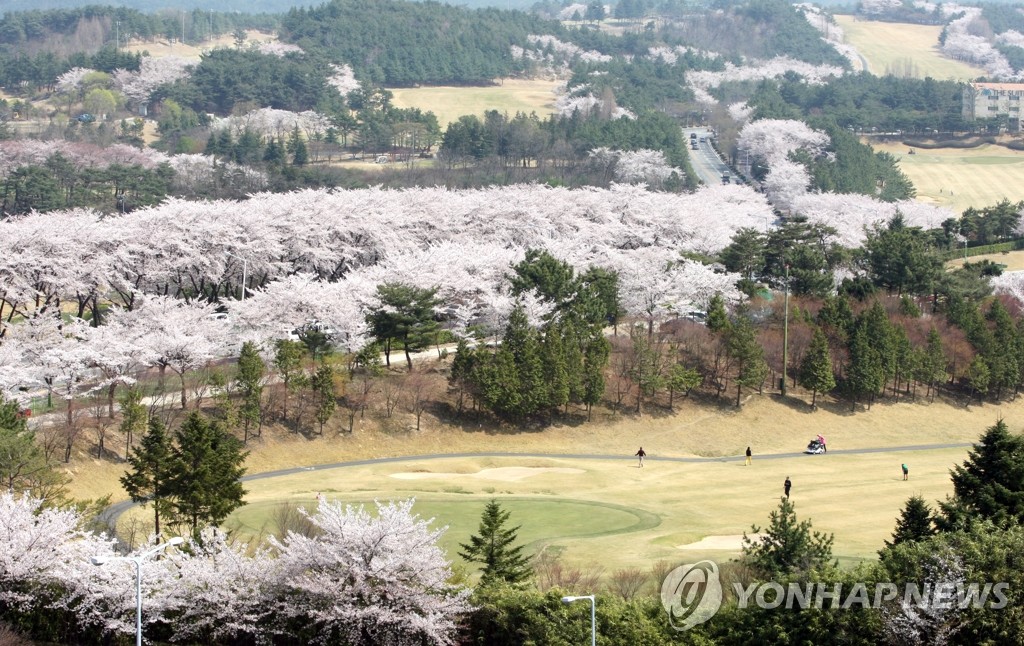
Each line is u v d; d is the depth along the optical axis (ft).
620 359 551.59
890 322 586.86
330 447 473.26
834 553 311.27
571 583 268.00
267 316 523.29
